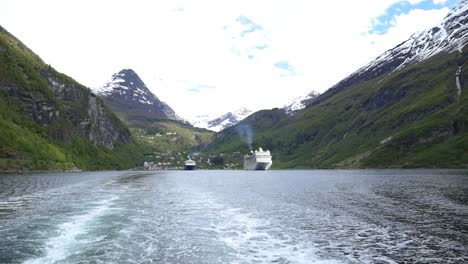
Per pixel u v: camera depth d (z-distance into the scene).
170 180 150.88
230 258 31.61
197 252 33.25
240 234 40.75
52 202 65.00
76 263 29.09
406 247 34.50
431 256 31.56
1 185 105.25
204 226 45.19
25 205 60.72
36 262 29.14
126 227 43.19
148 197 76.19
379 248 34.31
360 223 46.53
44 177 157.50
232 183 132.88
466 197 71.12
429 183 110.25
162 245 35.47
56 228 41.84
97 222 45.94
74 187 101.00
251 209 59.75
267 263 30.25
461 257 31.16
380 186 102.94
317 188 101.56
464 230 41.31
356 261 30.53
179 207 61.91
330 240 37.72
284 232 41.75
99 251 32.69
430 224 44.91
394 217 50.16
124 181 135.75
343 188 99.62
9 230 40.50
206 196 81.25
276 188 104.62
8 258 30.06
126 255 31.78
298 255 32.47
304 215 53.28
